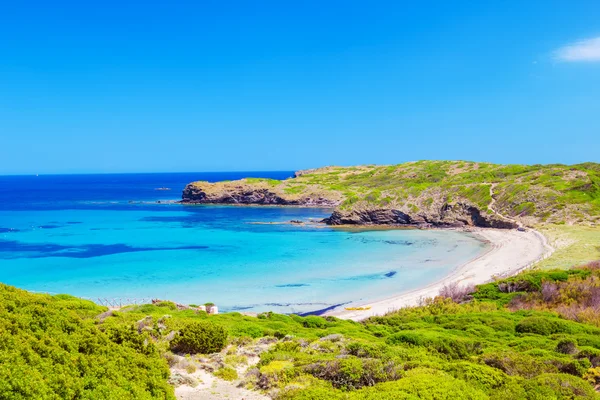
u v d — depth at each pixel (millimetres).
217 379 14898
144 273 58344
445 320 29047
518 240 79688
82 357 11398
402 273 58281
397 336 20906
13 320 11719
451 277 55000
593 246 63031
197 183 175000
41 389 9172
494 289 39594
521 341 21469
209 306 36938
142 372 12609
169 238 88625
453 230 100250
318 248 77688
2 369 9211
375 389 12141
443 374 13523
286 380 14000
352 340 20031
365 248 77625
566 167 132875
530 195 102875
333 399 11484
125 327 15727
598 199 95812
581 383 13109
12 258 68562
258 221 116312
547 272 40625
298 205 156750
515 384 13039
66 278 55781
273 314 31500
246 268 61281
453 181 132875
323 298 47031
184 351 17953
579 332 23672
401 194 117938
